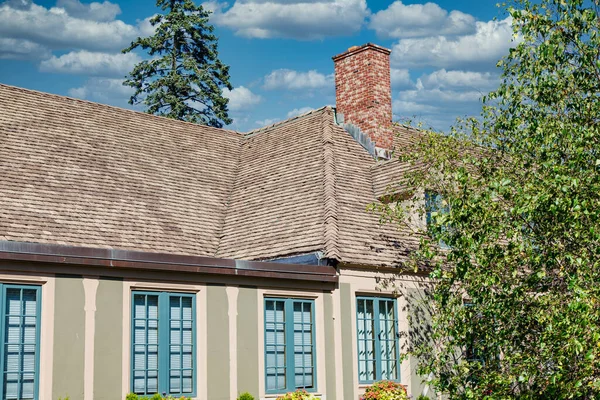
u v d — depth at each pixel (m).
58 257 13.37
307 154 21.78
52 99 21.48
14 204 16.75
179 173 21.66
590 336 10.99
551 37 13.00
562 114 13.35
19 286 13.13
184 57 41.53
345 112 23.44
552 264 12.37
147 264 14.45
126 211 18.73
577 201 11.46
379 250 18.30
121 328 14.09
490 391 13.43
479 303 13.49
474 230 13.11
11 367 12.80
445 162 15.76
